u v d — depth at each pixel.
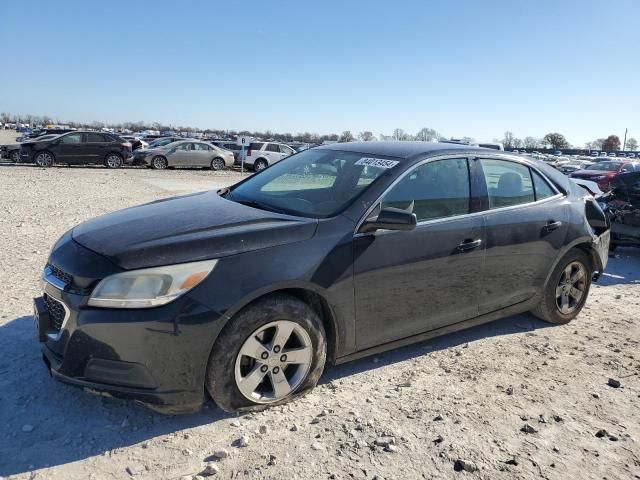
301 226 3.31
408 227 3.34
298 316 3.16
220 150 30.56
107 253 2.97
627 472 2.80
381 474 2.68
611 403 3.51
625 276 7.19
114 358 2.81
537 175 4.68
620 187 8.55
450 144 4.38
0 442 2.83
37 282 5.45
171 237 3.08
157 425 3.04
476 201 4.10
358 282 3.42
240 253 3.04
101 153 26.97
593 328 4.92
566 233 4.64
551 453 2.93
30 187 15.17
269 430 3.02
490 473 2.72
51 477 2.58
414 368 3.91
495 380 3.76
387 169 3.79
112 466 2.68
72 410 3.15
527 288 4.50
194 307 2.85
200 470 2.67
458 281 3.96
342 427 3.07
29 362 3.70
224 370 2.97
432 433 3.05
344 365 3.91
